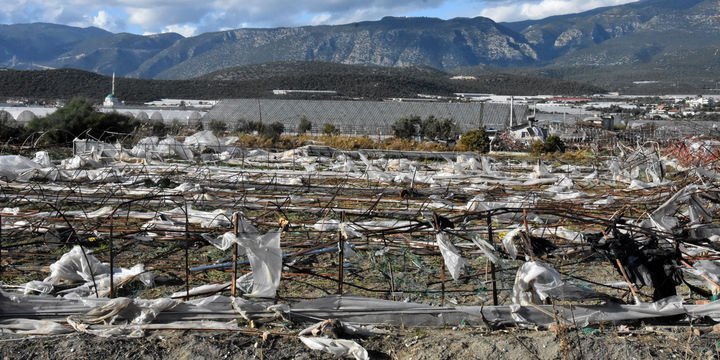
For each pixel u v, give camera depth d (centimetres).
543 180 2133
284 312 750
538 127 4888
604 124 5209
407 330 744
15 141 3241
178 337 698
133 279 909
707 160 2227
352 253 1009
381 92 14925
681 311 754
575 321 734
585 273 966
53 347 672
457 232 843
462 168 2406
